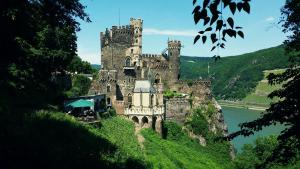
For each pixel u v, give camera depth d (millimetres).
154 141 93812
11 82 56875
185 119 124562
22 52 58750
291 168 60969
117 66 128750
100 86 109750
